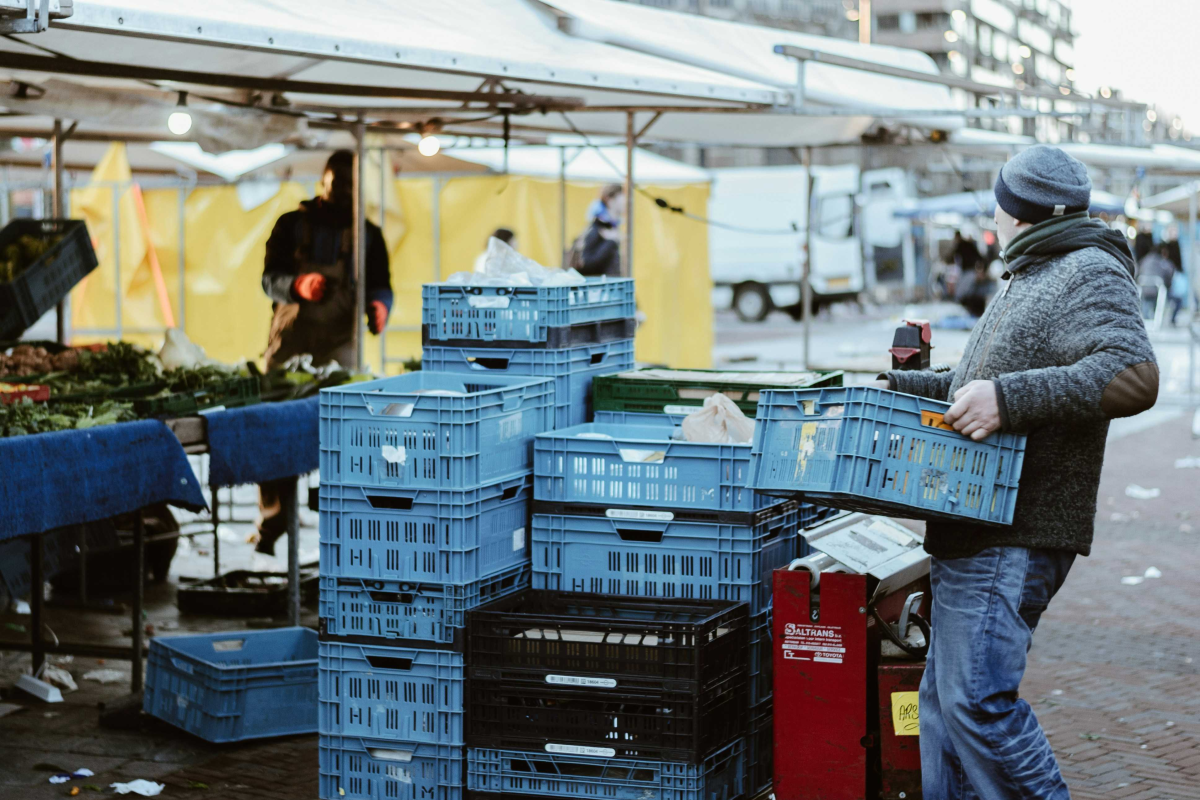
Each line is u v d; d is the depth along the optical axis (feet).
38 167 53.31
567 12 25.23
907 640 14.35
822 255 98.37
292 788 16.11
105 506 17.15
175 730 18.28
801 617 13.84
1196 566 28.35
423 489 13.94
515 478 14.79
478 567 14.16
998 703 11.67
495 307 16.37
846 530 14.76
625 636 13.37
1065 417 11.10
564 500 14.69
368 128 32.22
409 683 14.16
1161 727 18.30
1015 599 11.64
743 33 32.91
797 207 98.48
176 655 18.13
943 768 12.48
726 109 30.09
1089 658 21.76
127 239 46.75
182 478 18.44
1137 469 40.83
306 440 21.08
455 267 47.19
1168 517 33.55
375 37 19.48
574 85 23.25
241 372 23.15
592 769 13.57
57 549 23.58
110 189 46.80
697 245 50.60
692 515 14.24
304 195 45.55
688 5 163.22
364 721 14.37
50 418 17.99
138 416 19.22
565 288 16.29
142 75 22.27
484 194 46.80
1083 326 11.32
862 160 110.42
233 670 17.57
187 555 29.35
